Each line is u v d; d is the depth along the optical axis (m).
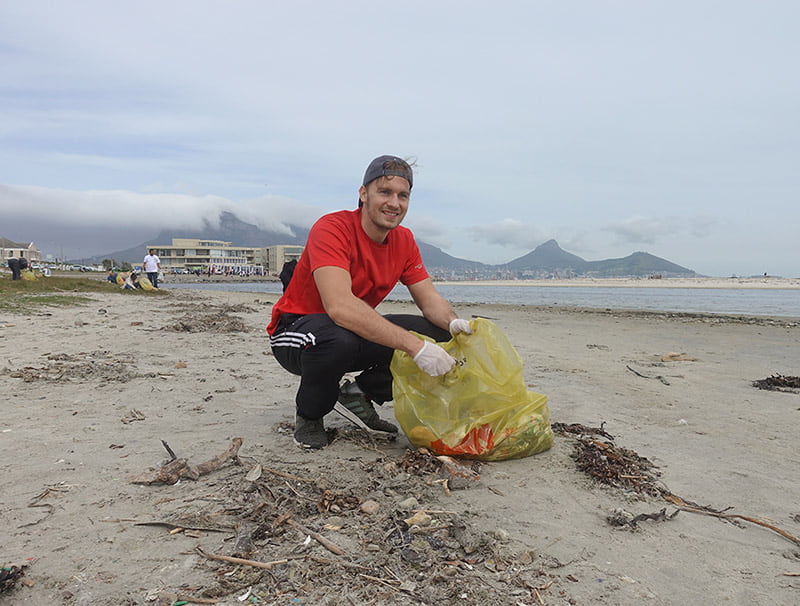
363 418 3.03
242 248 162.38
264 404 3.62
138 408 3.43
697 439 3.14
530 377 5.00
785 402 4.14
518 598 1.51
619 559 1.75
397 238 2.82
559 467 2.56
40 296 12.23
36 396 3.64
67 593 1.45
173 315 10.40
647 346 7.89
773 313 19.17
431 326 2.95
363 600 1.47
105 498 2.05
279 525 1.85
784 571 1.72
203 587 1.49
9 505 1.98
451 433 2.55
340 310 2.44
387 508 2.02
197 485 2.19
